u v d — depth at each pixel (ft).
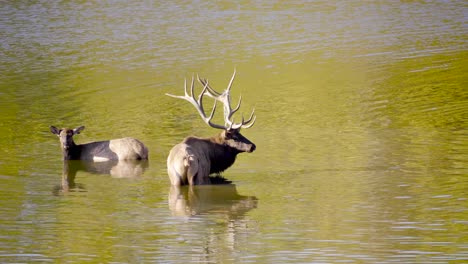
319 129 190.19
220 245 108.99
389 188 135.03
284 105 222.89
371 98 225.35
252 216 122.31
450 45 300.20
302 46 310.86
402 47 300.40
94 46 323.98
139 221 121.60
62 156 172.04
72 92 252.62
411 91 231.09
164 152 173.99
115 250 108.06
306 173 148.05
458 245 106.01
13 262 103.96
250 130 192.34
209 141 149.48
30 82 267.80
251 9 399.03
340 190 135.03
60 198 136.15
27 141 189.67
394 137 176.86
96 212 127.13
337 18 369.91
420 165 150.10
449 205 124.06
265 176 147.23
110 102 237.86
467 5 392.88
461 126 185.57
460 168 146.61
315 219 119.44
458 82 238.68
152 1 427.74
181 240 111.75
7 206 131.03
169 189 141.18
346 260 101.55
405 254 103.14
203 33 344.49
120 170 157.99
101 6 414.62
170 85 258.16
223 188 140.05
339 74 260.62
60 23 372.58
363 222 117.08
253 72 270.87
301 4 409.69
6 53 313.73
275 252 105.60
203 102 233.14
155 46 321.11
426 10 383.24
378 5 400.88
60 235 115.34
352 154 162.20
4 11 401.49
